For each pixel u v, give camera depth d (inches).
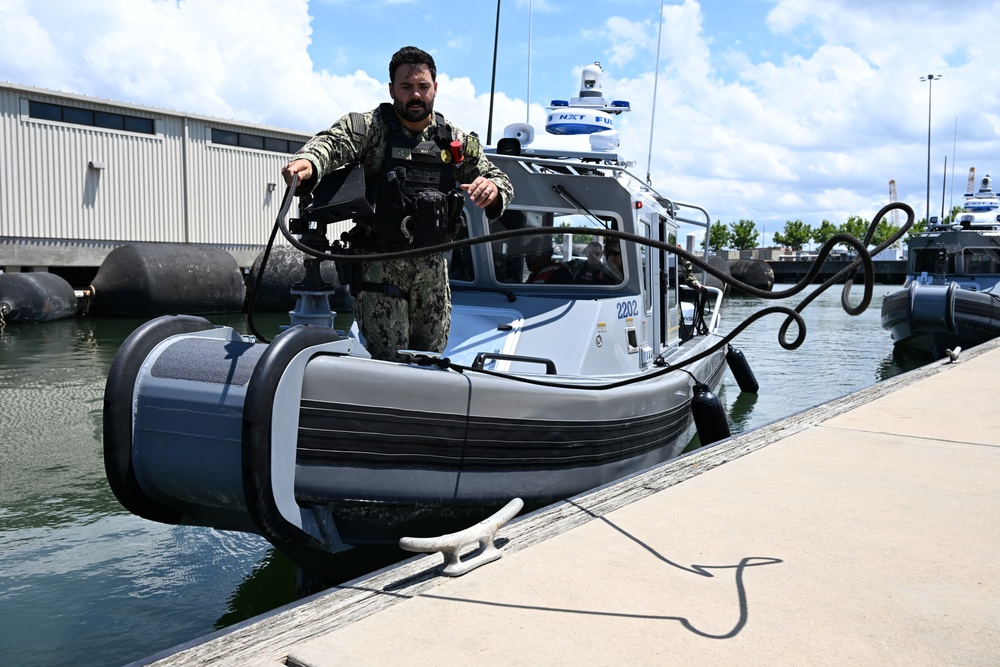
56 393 344.5
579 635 79.0
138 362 120.6
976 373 273.6
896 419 191.5
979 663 74.5
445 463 133.3
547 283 207.9
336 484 119.6
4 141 856.3
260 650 75.9
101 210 935.0
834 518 116.3
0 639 130.6
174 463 116.9
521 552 101.7
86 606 143.7
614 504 122.2
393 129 125.3
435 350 140.1
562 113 236.1
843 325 745.6
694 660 74.4
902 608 86.2
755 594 89.2
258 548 174.2
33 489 213.3
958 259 591.2
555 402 152.0
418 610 84.5
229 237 1061.8
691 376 235.8
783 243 3841.0
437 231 127.5
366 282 130.9
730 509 120.0
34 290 671.1
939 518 116.9
